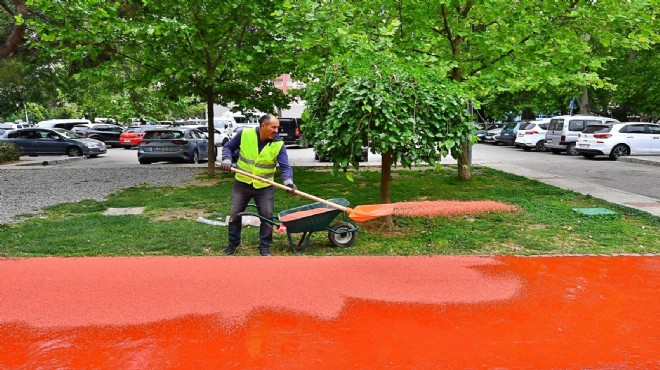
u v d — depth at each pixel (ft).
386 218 23.20
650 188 37.09
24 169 51.19
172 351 10.75
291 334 11.56
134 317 12.40
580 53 32.01
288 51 34.71
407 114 19.29
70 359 10.43
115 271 15.71
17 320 12.23
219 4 36.04
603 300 13.71
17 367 10.12
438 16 34.58
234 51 36.50
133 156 78.79
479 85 30.73
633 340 11.37
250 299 13.53
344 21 30.81
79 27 36.32
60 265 16.30
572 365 10.30
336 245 20.27
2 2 48.32
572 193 32.81
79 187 37.37
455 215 25.88
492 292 14.26
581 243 20.52
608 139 61.98
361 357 10.56
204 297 13.65
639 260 17.47
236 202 18.72
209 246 20.20
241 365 10.21
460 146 20.88
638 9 31.04
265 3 36.06
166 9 37.58
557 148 74.74
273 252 19.71
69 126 108.58
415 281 15.08
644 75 81.10
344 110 18.97
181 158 58.23
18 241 20.36
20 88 73.72
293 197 31.78
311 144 21.47
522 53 32.42
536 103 106.93
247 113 47.50
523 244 20.18
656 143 62.54
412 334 11.61
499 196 31.71
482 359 10.51
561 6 32.22
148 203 29.81
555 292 14.29
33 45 35.76
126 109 117.29
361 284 14.76
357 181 39.86
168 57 39.32
